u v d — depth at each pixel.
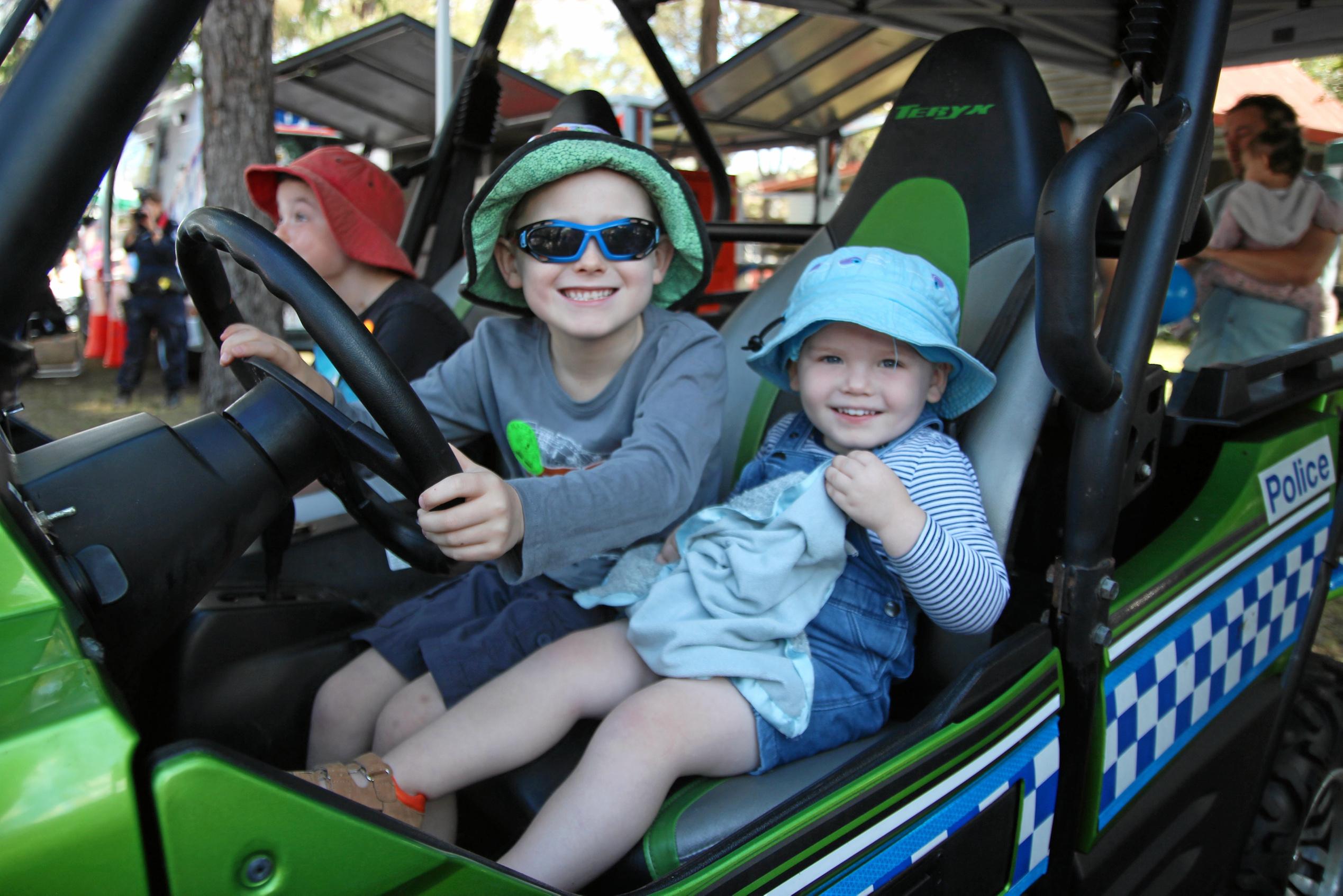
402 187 2.80
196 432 0.80
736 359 1.61
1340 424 1.66
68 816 0.50
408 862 0.61
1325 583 1.38
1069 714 1.07
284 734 1.18
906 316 1.17
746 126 5.21
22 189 0.59
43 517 0.68
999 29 1.48
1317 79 7.45
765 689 1.03
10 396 0.67
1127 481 1.12
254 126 3.07
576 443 1.33
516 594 1.31
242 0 3.00
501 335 1.42
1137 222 1.03
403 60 5.19
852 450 1.22
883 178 1.54
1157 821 1.21
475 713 1.04
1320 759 1.52
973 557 1.05
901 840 0.89
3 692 0.53
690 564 1.14
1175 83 1.03
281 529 1.23
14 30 0.82
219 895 0.54
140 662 0.76
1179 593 1.22
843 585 1.13
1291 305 2.67
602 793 0.93
